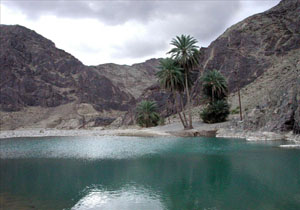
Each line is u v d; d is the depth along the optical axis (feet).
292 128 130.11
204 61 351.46
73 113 570.87
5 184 64.64
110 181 65.46
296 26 286.66
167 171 74.08
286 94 140.26
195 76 346.33
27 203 50.93
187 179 65.26
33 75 628.69
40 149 133.69
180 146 125.18
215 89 204.13
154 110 276.62
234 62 301.22
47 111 569.64
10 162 95.76
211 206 47.09
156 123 275.80
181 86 208.13
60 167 84.17
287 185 57.11
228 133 161.99
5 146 153.07
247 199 49.83
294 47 270.46
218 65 318.65
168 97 369.50
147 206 48.16
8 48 625.00
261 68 273.75
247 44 309.01
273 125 137.90
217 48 333.83
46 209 47.78
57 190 59.00
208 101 219.00
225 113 203.31
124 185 61.67
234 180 62.23
